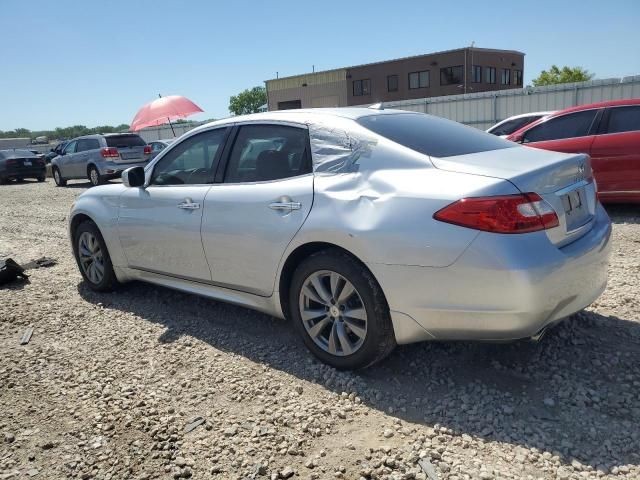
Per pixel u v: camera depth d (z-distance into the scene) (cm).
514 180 284
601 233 329
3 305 516
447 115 2255
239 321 444
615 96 1838
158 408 319
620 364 333
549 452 259
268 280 368
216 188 404
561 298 290
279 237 352
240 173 397
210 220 397
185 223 416
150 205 452
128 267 492
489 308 281
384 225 304
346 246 318
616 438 266
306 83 5266
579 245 304
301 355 375
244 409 313
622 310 408
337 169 342
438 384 327
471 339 297
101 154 1780
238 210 379
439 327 299
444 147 340
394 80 4772
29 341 429
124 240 482
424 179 306
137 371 368
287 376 348
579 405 295
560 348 356
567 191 312
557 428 277
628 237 637
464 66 4425
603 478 240
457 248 283
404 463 257
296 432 287
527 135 849
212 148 421
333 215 326
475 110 2181
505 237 276
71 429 303
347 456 265
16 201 1506
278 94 5516
